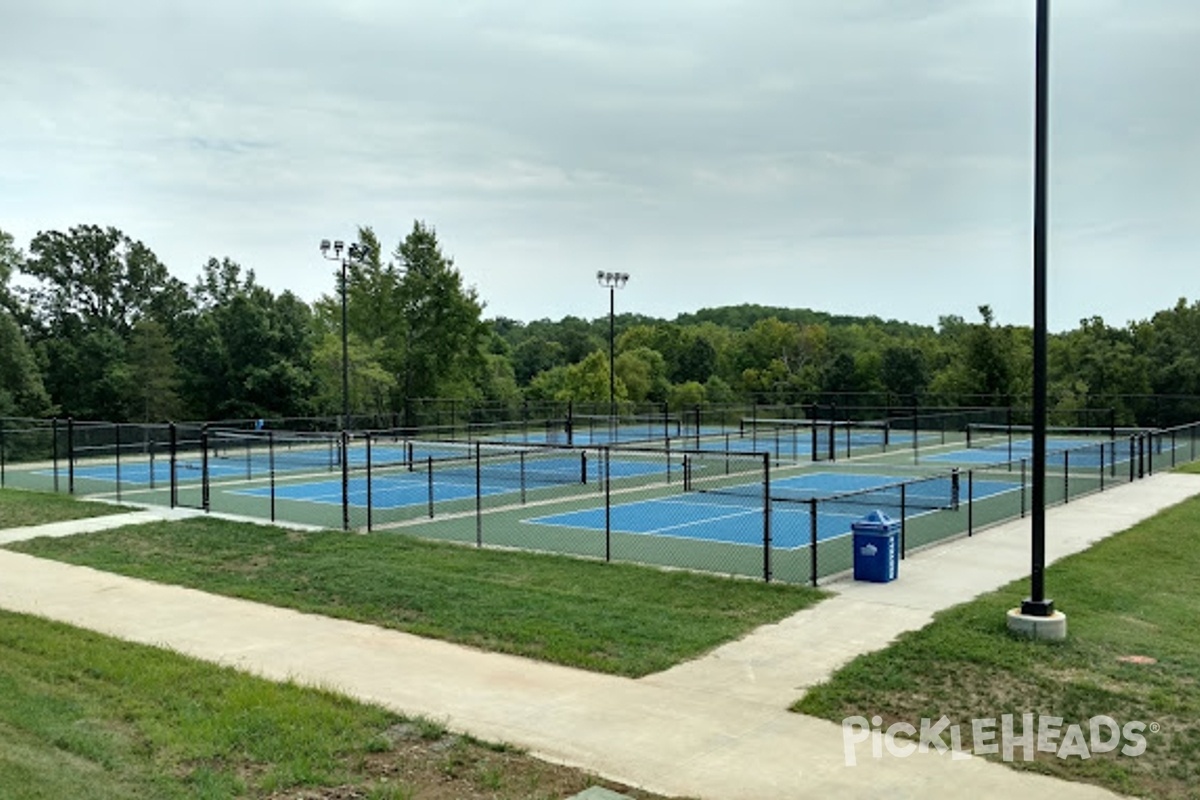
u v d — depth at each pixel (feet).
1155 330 244.63
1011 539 65.82
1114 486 97.76
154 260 269.44
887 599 48.24
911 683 35.22
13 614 46.42
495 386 258.16
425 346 219.20
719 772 27.50
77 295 260.62
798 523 77.61
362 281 222.28
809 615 45.24
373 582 52.54
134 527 71.36
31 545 65.87
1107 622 43.80
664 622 43.86
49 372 226.17
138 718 31.07
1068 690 34.17
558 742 29.76
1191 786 26.63
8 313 207.21
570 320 538.88
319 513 82.43
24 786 24.16
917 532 71.10
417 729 30.53
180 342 234.79
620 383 247.70
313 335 226.58
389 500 92.27
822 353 343.87
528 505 87.81
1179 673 36.17
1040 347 41.22
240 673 36.55
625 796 25.85
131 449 147.43
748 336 359.25
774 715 32.24
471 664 38.34
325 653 40.01
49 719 30.27
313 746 28.58
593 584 51.80
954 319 383.65
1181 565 59.26
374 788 25.73
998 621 42.80
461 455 142.72
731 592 49.73
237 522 72.38
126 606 48.88
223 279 283.79
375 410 204.33
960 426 209.77
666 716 32.17
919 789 26.37
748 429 196.44
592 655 39.04
